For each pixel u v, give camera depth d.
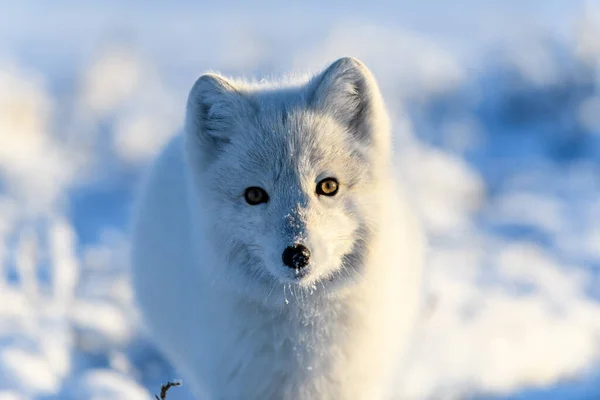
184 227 8.36
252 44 49.47
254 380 7.55
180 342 8.68
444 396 11.45
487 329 13.27
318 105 7.61
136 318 12.68
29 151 35.84
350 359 7.53
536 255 19.67
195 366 8.20
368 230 7.45
